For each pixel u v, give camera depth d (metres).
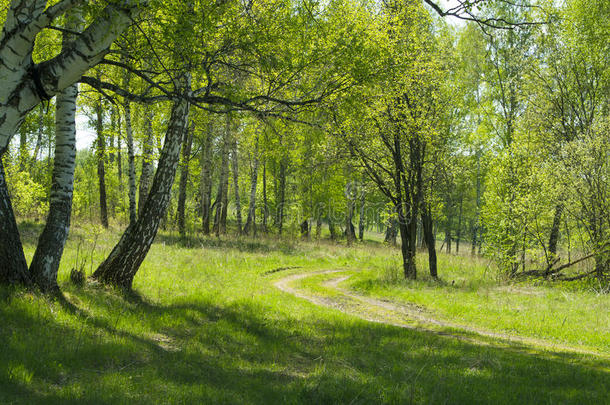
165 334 7.84
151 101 8.05
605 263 18.30
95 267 12.47
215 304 11.23
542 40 22.58
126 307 8.98
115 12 5.86
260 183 49.31
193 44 7.07
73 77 6.12
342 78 9.59
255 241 28.94
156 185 10.72
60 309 7.27
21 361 4.91
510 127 28.69
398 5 17.47
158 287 12.04
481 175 34.72
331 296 16.28
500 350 9.19
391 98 17.55
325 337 9.16
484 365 7.45
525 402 5.30
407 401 5.04
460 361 7.65
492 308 14.46
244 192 54.44
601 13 21.89
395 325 12.27
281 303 12.73
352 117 11.64
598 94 22.42
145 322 8.14
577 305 14.58
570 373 7.07
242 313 10.46
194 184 41.53
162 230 26.64
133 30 7.41
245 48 8.36
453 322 13.33
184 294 12.05
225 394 4.98
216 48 8.65
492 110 31.30
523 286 19.08
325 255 28.75
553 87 23.05
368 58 9.85
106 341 6.38
